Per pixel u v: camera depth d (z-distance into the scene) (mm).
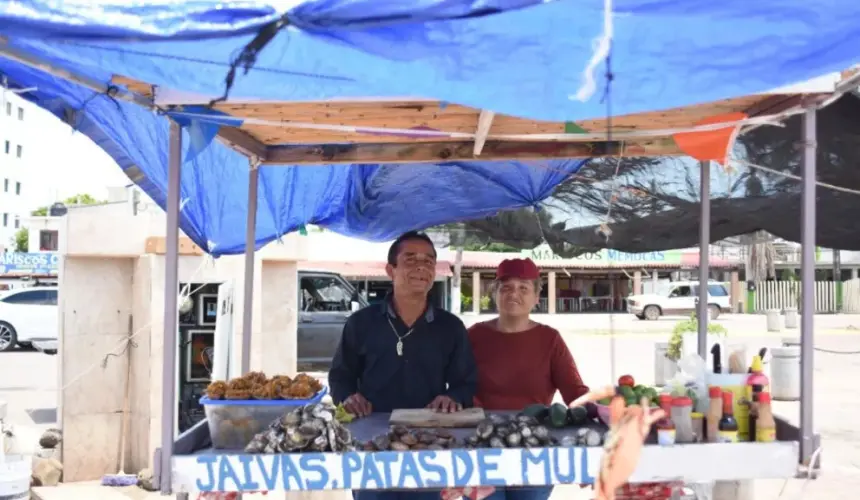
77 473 6766
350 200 5234
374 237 5777
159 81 2215
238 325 6965
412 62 2092
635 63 2141
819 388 12469
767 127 3959
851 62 2129
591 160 4773
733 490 4938
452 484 2641
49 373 14586
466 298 33875
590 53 2072
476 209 5383
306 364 13555
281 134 3770
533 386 3852
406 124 3408
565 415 3062
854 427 9336
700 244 4207
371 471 2639
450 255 25031
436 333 3689
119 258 6926
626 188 5059
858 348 19031
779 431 2957
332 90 2287
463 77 2143
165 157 3619
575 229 5785
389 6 1952
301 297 13750
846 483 6930
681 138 3514
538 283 3979
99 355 6855
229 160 4328
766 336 22547
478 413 3232
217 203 4516
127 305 6949
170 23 1992
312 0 1969
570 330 25453
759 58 2131
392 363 3668
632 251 5609
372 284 27719
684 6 1979
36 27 1989
